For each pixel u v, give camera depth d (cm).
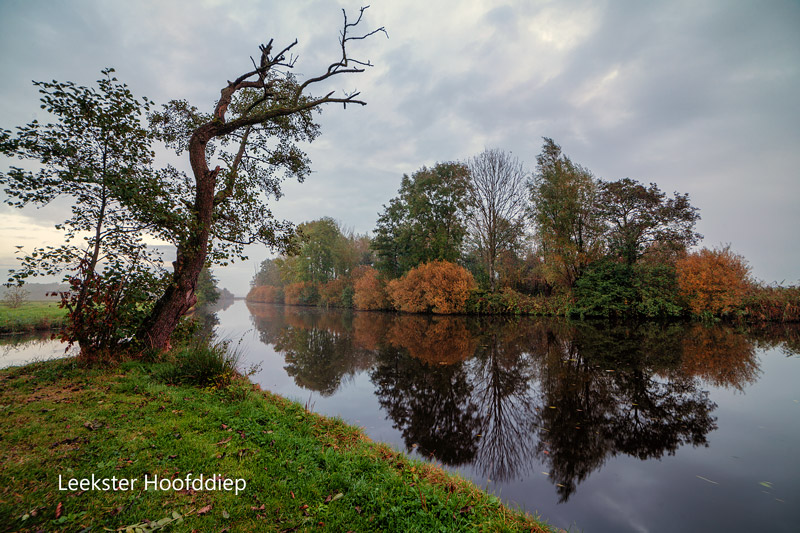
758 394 821
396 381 978
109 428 394
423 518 286
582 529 356
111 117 679
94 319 666
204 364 637
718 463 505
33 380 554
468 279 3184
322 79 961
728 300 2250
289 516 273
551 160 2970
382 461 400
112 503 270
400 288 3466
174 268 834
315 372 1083
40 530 234
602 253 2870
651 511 389
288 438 420
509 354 1340
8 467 302
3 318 1844
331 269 5453
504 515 321
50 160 627
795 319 2184
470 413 725
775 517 375
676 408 736
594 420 678
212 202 866
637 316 2598
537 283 3544
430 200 3550
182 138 1121
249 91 1177
